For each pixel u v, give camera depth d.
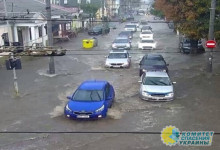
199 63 27.39
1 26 31.12
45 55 12.27
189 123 13.83
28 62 29.00
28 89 19.75
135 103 16.67
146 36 44.19
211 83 20.64
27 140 12.41
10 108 16.19
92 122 14.04
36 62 28.94
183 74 23.38
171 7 26.27
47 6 22.78
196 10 23.58
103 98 14.97
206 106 16.06
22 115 15.13
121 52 27.30
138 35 53.00
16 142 12.25
